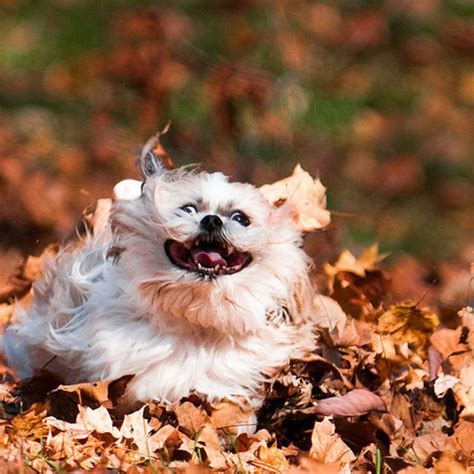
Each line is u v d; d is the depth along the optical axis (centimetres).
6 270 1425
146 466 775
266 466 797
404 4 2562
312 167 2058
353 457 812
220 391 855
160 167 905
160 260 828
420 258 1820
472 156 2231
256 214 855
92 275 888
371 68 2416
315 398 899
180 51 2134
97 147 1930
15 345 945
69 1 2461
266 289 845
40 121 2069
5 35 2377
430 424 899
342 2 2533
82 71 2175
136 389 849
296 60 2245
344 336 934
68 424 813
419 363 959
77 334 870
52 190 1722
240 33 2256
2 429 816
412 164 2108
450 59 2508
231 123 2003
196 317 834
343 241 1739
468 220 1997
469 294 1076
